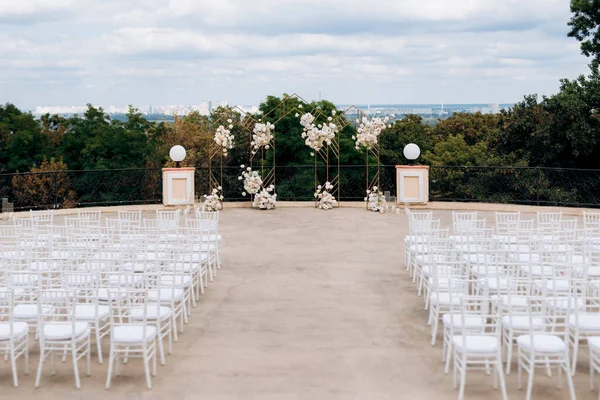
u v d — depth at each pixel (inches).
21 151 1039.0
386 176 725.9
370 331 257.3
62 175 674.8
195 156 1112.2
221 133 638.5
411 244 356.5
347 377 208.5
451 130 1221.7
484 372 211.3
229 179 792.9
